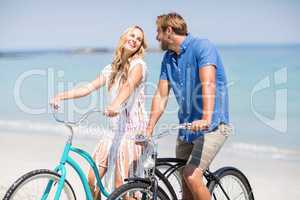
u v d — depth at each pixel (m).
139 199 5.91
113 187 6.45
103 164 6.50
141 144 6.38
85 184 6.02
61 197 5.96
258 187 9.66
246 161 11.73
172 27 6.13
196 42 6.06
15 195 5.75
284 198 8.97
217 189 6.61
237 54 38.16
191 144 6.41
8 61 46.41
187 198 6.40
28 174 5.63
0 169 10.58
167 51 6.37
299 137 13.91
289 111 18.06
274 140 13.85
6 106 21.22
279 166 11.21
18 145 13.34
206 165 6.09
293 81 24.42
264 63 31.38
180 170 6.46
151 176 5.89
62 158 5.88
